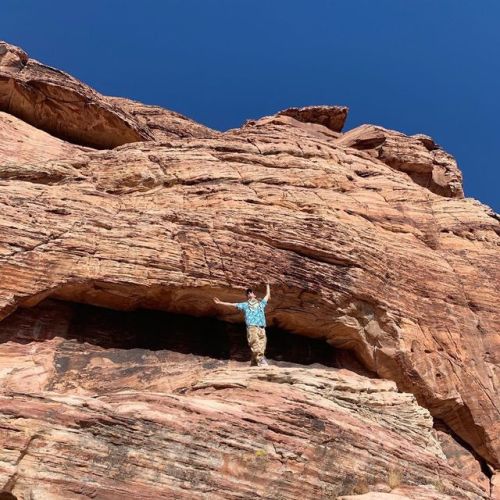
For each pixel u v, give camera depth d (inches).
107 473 417.1
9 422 407.5
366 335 732.0
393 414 634.2
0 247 605.9
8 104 933.2
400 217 879.1
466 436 756.0
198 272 673.0
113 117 968.9
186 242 685.3
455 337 783.7
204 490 438.6
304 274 714.2
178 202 773.3
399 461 548.4
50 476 400.8
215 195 784.3
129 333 669.3
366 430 555.5
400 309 756.6
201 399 506.9
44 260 621.9
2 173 739.4
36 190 697.0
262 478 464.8
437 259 847.1
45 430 412.2
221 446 459.5
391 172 993.5
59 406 430.6
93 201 724.0
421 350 745.0
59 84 930.1
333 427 522.0
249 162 865.5
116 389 610.5
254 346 644.1
